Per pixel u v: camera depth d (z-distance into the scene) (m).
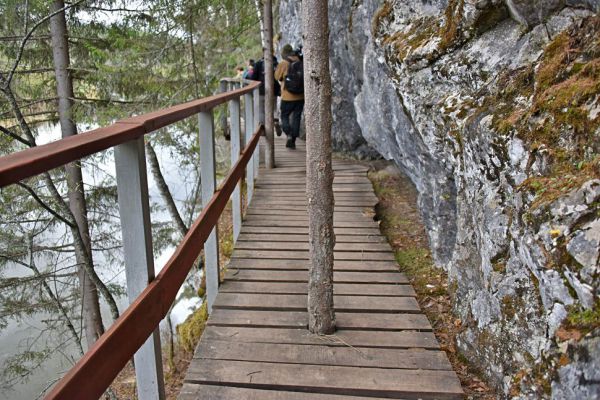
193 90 8.75
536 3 2.70
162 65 8.30
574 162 1.91
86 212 7.21
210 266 3.41
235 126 4.33
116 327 1.55
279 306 3.23
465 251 2.93
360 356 2.68
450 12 3.45
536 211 1.87
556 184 1.89
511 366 2.17
